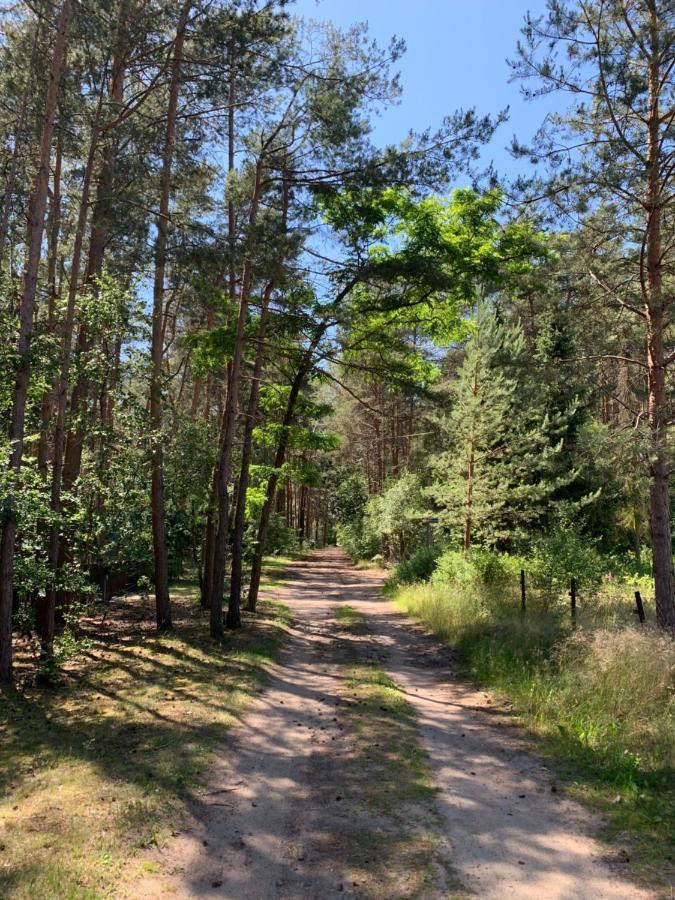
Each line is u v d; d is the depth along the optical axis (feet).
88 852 15.05
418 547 93.61
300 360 51.44
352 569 119.34
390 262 46.26
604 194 36.14
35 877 13.80
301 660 39.09
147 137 41.60
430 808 17.81
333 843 15.83
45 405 44.42
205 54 41.50
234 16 38.04
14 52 42.78
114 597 64.13
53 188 57.98
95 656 38.47
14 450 32.14
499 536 67.62
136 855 15.05
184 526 57.62
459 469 68.85
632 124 36.42
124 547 44.65
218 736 23.99
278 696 30.42
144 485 45.85
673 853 14.98
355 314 49.14
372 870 14.49
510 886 13.71
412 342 81.25
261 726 25.61
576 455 44.01
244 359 54.90
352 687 32.12
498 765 21.24
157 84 45.93
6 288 40.24
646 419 38.27
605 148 34.50
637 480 38.11
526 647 34.65
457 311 56.85
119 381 41.88
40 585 34.09
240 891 13.67
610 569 64.69
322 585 88.48
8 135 46.11
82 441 44.21
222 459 44.27
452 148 41.96
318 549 202.39
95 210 40.09
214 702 28.58
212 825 16.81
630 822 16.61
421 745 23.31
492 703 28.94
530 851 15.26
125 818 16.85
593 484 73.92
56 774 20.12
